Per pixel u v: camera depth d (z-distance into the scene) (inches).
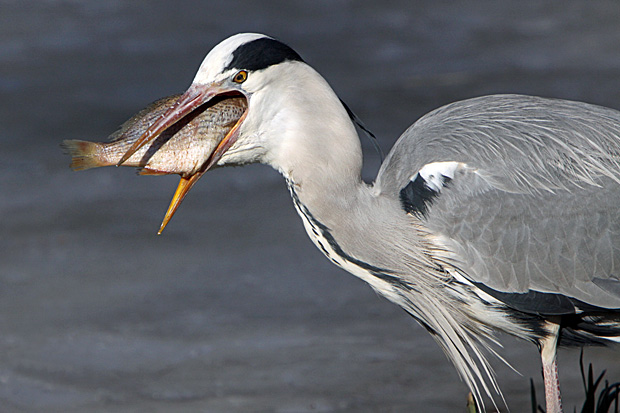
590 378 330.6
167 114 285.7
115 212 636.7
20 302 493.7
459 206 313.1
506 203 313.6
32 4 1253.7
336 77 995.3
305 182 300.4
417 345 444.5
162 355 436.1
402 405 383.2
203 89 290.5
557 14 1321.4
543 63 1051.3
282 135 298.2
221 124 294.8
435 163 318.7
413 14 1312.7
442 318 318.0
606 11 1325.0
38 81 936.3
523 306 318.0
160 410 383.2
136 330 462.6
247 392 397.7
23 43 1077.1
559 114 333.1
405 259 309.3
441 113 347.9
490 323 327.9
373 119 834.8
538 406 330.6
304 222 310.7
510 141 321.4
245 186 705.6
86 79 946.7
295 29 1205.7
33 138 779.4
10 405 387.2
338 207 301.7
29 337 452.8
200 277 529.3
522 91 928.3
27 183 692.7
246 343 447.2
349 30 1210.6
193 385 405.7
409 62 1064.2
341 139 299.6
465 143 322.0
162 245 580.4
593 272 318.7
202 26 1186.0
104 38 1113.4
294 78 296.2
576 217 317.1
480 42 1168.2
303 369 419.5
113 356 433.7
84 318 474.9
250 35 296.5
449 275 316.8
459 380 406.9
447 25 1259.8
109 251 568.7
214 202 668.1
